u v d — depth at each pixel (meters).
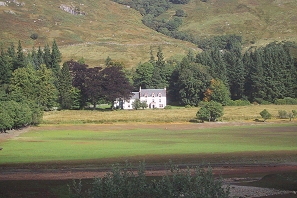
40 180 56.78
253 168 66.00
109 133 130.12
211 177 30.27
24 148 92.00
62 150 88.00
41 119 158.62
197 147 91.50
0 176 60.28
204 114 162.50
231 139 108.38
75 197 31.22
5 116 127.81
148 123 161.25
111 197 29.61
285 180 55.50
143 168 31.30
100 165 69.12
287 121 159.50
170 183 30.38
